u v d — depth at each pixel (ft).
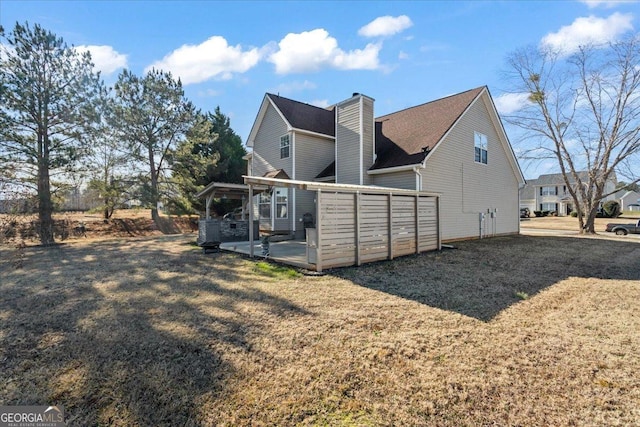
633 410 8.24
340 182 46.68
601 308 16.22
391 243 28.84
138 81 62.64
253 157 60.85
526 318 14.64
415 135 45.73
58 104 45.55
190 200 69.82
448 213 44.14
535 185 148.56
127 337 12.30
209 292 18.47
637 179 58.90
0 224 42.32
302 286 19.79
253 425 7.61
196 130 67.51
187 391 8.87
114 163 61.16
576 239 48.37
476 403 8.46
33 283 20.86
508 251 34.99
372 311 15.25
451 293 18.45
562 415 8.05
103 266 26.66
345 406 8.33
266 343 11.79
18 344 11.75
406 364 10.36
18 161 43.86
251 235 30.30
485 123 51.67
